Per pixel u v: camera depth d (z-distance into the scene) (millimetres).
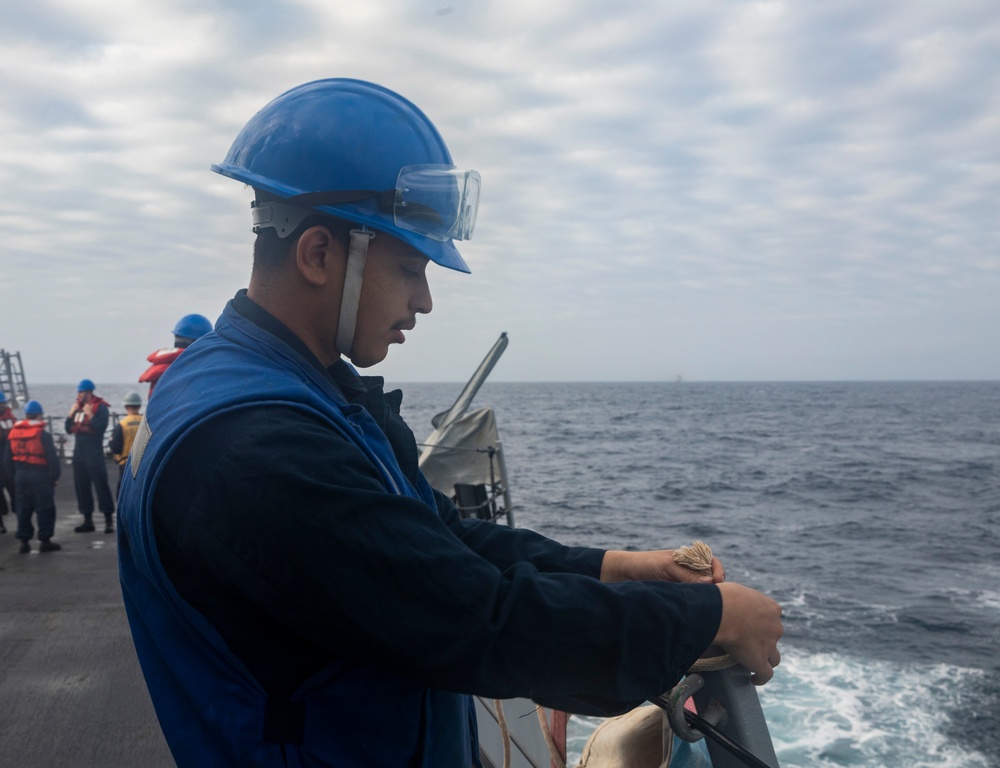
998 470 52594
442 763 1007
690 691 981
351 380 1146
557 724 1390
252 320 1032
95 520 12125
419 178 1029
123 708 4656
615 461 55531
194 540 848
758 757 1015
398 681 936
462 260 1115
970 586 20609
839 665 13133
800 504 37531
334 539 812
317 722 904
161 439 887
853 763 9391
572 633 861
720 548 26594
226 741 907
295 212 1026
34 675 5199
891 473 50281
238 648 898
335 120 1029
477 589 845
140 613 998
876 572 22578
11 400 22906
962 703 11273
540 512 33812
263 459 825
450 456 6598
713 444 71750
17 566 8641
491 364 6930
